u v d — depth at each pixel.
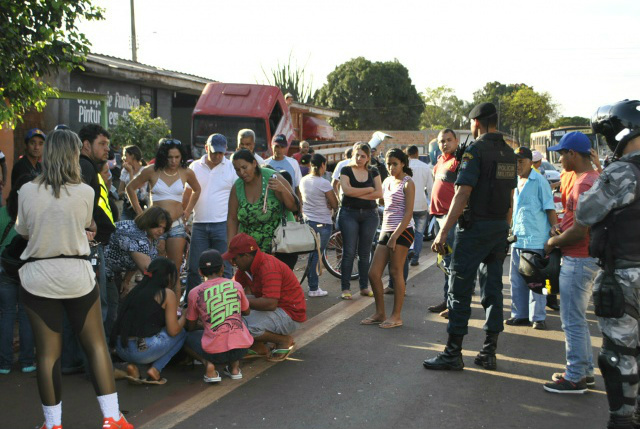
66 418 4.65
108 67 16.30
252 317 5.81
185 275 8.17
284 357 5.96
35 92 6.96
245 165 6.25
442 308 7.81
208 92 18.05
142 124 15.81
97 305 4.29
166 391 5.20
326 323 7.29
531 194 7.05
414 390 5.22
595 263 4.81
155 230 5.96
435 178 8.09
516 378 5.54
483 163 5.47
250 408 4.85
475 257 5.58
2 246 5.31
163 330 5.29
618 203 4.09
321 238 8.73
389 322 7.12
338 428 4.50
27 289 4.09
